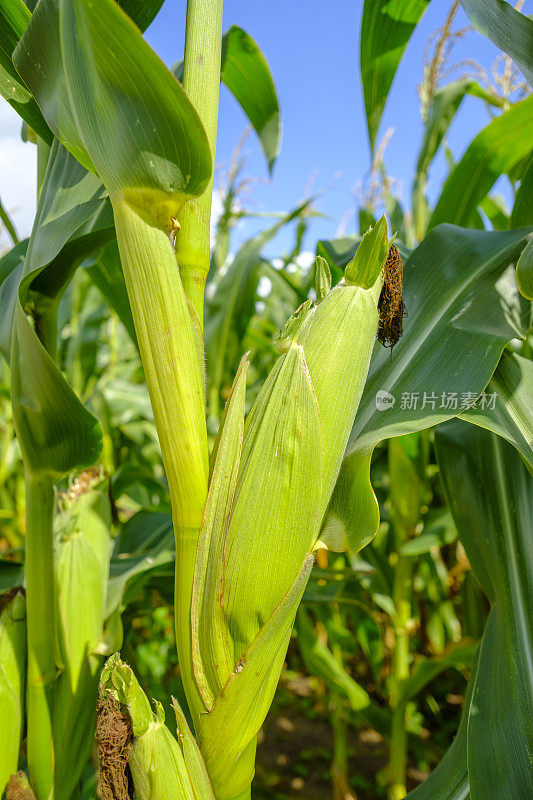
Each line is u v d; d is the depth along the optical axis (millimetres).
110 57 278
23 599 508
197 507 331
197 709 332
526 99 591
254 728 329
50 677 493
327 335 333
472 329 472
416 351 477
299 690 1548
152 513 843
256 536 315
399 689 822
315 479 320
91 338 1392
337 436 331
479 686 464
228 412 333
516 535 525
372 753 1271
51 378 426
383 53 616
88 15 269
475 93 875
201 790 321
